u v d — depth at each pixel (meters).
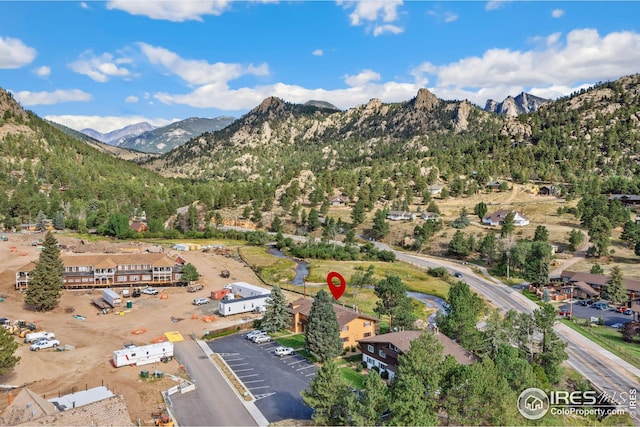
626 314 114.19
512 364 60.16
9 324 91.75
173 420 56.03
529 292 132.38
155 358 75.06
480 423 52.28
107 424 46.53
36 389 64.25
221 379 68.75
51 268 105.75
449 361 56.31
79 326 93.81
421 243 188.25
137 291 120.50
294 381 68.81
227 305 104.25
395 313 90.12
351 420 48.84
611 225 176.88
